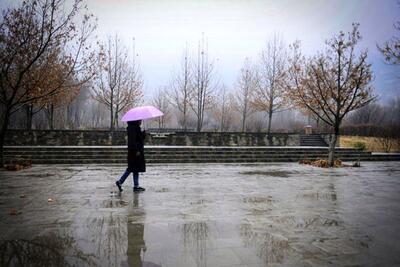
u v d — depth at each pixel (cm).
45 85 1395
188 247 420
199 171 1268
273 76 2988
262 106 3064
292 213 607
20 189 838
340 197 770
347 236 471
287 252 404
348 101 1608
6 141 1952
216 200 717
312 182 1004
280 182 995
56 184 921
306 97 1614
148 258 382
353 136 3309
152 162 1625
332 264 368
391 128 2927
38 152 1586
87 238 452
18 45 1255
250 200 722
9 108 1270
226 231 489
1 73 1242
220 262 371
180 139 2233
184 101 3097
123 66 2739
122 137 2144
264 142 2420
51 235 464
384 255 397
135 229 496
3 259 376
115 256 387
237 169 1353
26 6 1262
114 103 2717
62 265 360
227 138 2331
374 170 1377
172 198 734
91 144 2092
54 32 1288
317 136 2714
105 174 1141
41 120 3500
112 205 658
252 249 414
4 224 518
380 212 622
